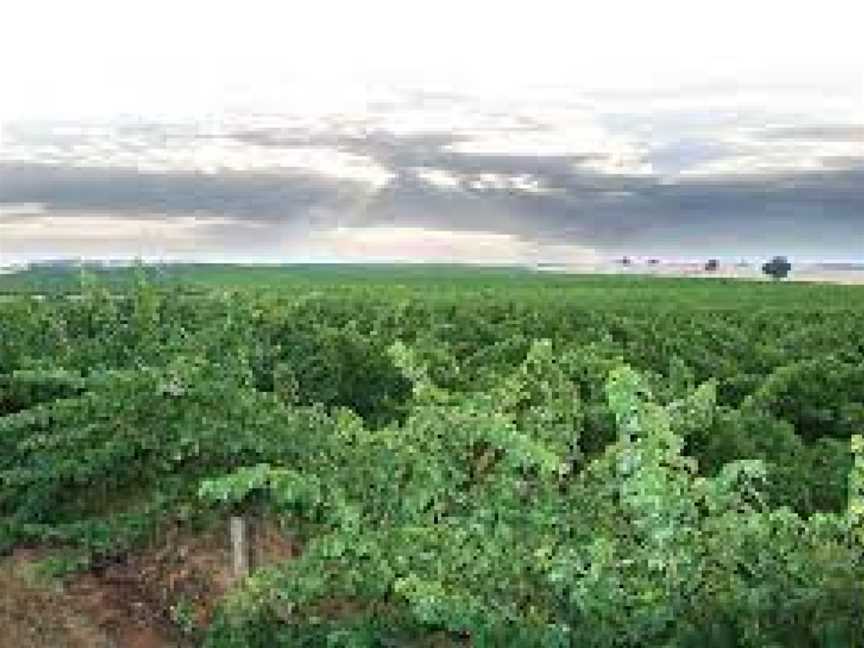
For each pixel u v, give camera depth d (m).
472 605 9.63
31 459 13.94
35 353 16.08
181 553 12.74
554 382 12.20
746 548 9.48
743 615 9.02
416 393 11.83
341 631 10.17
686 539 9.60
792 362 18.05
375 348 16.89
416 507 10.73
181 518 12.81
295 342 17.44
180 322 17.31
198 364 13.49
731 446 13.30
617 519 10.12
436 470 10.84
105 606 12.45
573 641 9.45
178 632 12.33
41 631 11.52
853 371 16.09
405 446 11.03
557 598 9.80
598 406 13.55
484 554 10.00
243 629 10.53
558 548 9.87
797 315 29.45
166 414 12.87
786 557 9.34
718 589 9.30
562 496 10.39
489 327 21.19
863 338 21.67
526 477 10.88
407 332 20.39
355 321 19.56
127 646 12.00
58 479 13.54
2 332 16.14
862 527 9.54
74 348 16.02
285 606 10.67
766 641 8.86
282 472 10.89
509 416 11.12
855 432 15.80
